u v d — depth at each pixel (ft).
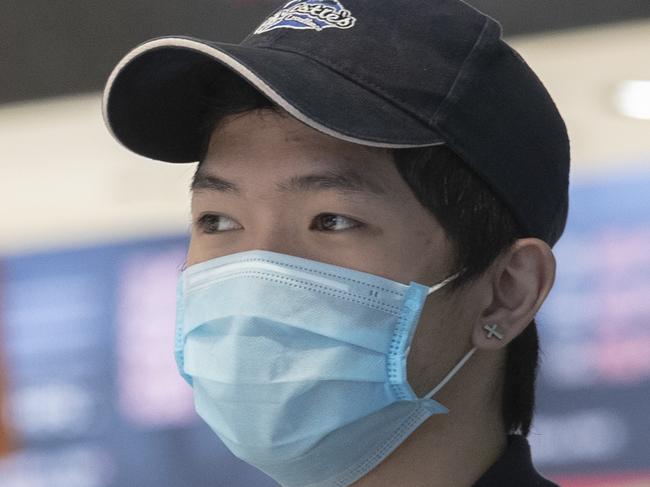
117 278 26.73
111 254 26.81
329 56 11.02
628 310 22.29
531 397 12.30
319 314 11.15
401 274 11.16
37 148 27.22
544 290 11.68
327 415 11.15
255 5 24.62
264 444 11.31
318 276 11.19
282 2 24.38
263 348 11.25
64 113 26.96
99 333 26.71
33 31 26.73
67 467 26.68
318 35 11.23
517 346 12.19
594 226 22.65
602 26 22.71
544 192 11.80
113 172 26.78
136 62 11.58
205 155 12.12
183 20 25.30
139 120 12.38
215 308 11.53
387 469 11.54
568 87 23.02
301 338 11.23
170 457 25.90
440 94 11.02
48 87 26.94
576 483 22.41
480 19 11.56
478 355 11.75
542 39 23.09
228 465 25.49
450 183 11.19
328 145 11.11
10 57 26.99
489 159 11.23
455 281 11.32
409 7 11.41
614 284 22.43
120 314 26.61
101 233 26.96
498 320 11.60
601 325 22.44
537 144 11.69
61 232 27.14
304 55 11.09
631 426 22.11
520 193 11.50
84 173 27.12
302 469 11.49
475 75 11.25
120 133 12.35
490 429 11.85
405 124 10.79
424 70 11.07
